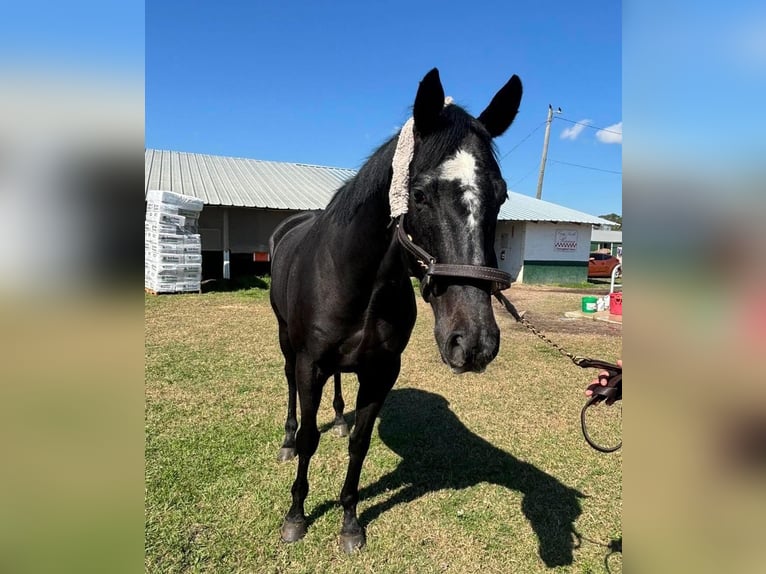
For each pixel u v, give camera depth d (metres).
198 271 10.16
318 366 2.10
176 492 2.47
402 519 2.34
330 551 2.11
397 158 1.57
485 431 3.38
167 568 1.95
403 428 3.39
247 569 1.98
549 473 2.80
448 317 1.37
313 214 3.43
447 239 1.38
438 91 1.46
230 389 4.07
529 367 5.07
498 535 2.23
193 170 15.03
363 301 1.89
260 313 7.91
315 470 2.76
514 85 1.75
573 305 10.20
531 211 16.86
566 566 2.04
